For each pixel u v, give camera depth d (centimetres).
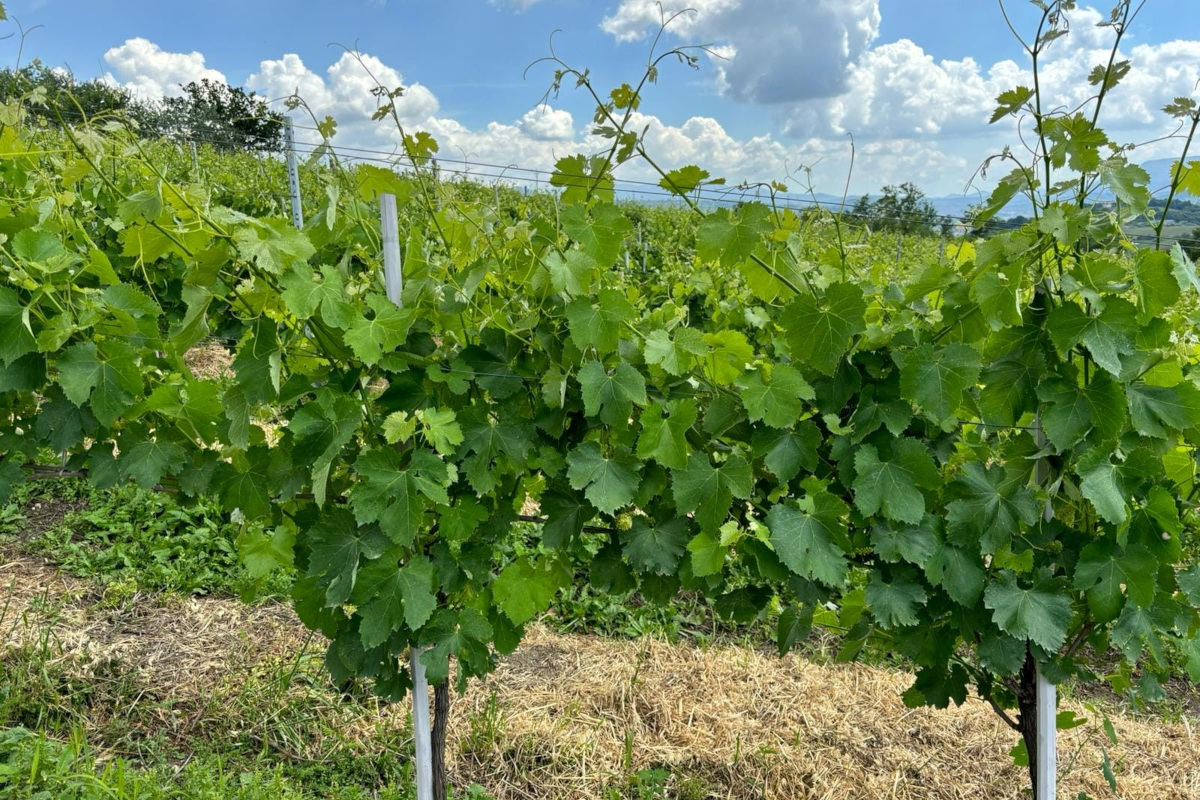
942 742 297
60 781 220
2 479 178
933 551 172
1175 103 155
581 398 174
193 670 301
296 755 264
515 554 387
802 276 175
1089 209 153
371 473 155
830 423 172
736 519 178
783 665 343
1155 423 166
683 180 172
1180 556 175
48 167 251
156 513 414
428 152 187
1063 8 149
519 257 184
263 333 163
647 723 296
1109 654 370
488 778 261
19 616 318
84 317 158
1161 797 275
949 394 161
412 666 202
